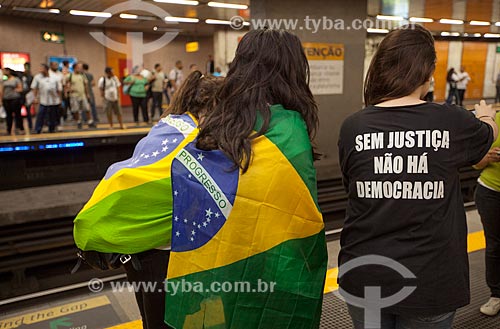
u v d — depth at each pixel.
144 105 12.00
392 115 1.38
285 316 1.38
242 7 11.66
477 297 3.10
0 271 3.69
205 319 1.40
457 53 21.81
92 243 1.54
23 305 3.31
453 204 1.36
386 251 1.34
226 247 1.35
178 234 1.41
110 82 10.60
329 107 6.38
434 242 1.32
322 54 6.16
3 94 9.57
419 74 1.39
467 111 1.41
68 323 3.01
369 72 1.51
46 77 9.55
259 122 1.36
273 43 1.41
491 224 2.68
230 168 1.34
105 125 11.73
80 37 17.39
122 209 1.51
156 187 1.51
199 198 1.37
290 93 1.41
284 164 1.34
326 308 2.95
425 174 1.32
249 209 1.33
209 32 19.83
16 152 5.54
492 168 2.61
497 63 23.33
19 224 4.08
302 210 1.36
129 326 2.94
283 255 1.35
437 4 9.80
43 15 14.79
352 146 1.43
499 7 10.33
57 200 4.59
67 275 3.89
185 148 1.41
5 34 14.57
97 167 6.27
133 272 1.65
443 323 1.36
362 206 1.40
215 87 1.72
